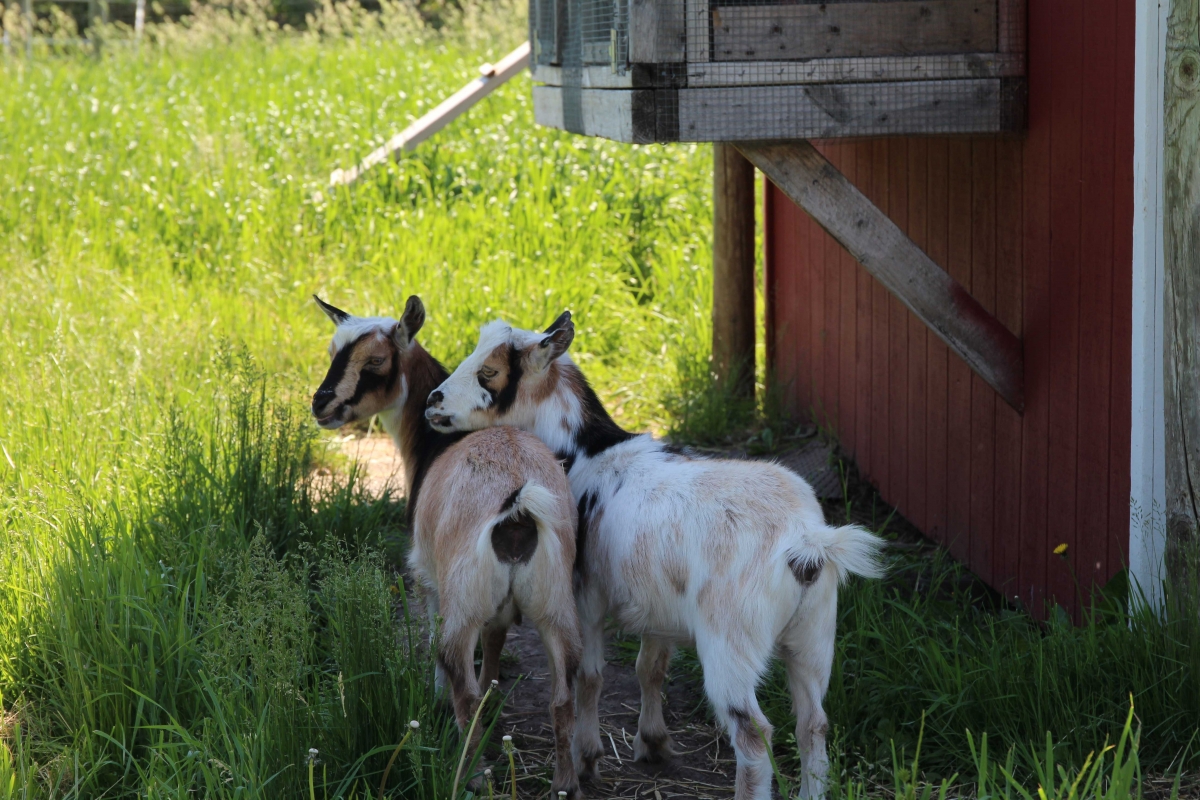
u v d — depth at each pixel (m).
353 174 11.28
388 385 4.43
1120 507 4.29
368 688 3.73
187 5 21.45
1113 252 4.25
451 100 11.63
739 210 7.72
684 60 4.49
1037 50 4.66
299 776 3.44
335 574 4.00
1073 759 3.73
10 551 4.54
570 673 3.62
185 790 3.34
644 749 4.05
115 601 4.12
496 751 4.08
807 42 4.59
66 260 9.17
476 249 9.85
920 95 4.66
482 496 3.72
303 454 5.63
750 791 3.42
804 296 7.37
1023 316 4.90
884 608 4.73
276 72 16.17
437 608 4.16
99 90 14.92
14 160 11.51
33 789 3.44
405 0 19.84
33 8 21.16
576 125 5.30
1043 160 4.68
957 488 5.56
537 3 6.18
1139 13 3.95
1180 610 3.93
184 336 7.68
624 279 9.69
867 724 4.05
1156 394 4.05
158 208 10.41
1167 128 3.85
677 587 3.58
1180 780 3.52
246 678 3.88
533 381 4.08
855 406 6.66
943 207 5.58
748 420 7.55
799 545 3.42
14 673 4.12
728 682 3.45
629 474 3.83
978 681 3.98
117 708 3.81
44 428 5.87
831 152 7.00
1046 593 4.83
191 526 4.92
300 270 9.13
